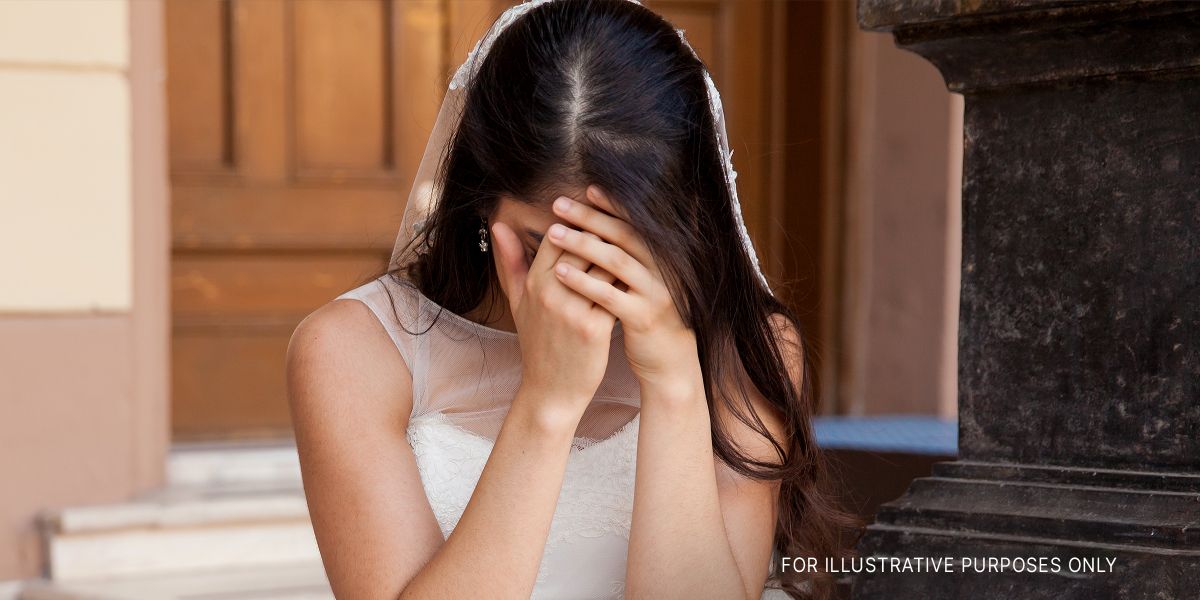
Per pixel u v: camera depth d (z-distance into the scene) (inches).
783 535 63.3
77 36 128.8
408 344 58.0
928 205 163.8
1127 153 41.9
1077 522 42.3
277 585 121.0
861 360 168.7
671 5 169.6
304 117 156.1
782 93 172.9
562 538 60.8
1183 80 40.9
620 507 61.5
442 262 58.2
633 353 51.8
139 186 132.6
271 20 154.2
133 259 132.1
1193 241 41.0
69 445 128.6
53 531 124.4
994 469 45.1
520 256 50.7
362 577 52.2
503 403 60.2
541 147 48.4
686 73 49.8
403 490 53.7
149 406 133.8
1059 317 43.6
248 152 154.1
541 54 49.4
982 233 45.1
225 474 140.1
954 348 163.5
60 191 128.6
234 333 154.9
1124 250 42.2
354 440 54.5
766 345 57.9
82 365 129.3
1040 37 42.0
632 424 62.6
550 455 49.9
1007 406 45.0
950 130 161.8
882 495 79.4
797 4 172.1
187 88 151.7
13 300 126.6
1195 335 41.2
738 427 58.9
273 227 155.3
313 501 54.7
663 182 47.8
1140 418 42.3
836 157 169.5
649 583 51.9
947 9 42.4
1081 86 42.6
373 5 157.6
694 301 50.3
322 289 158.1
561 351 49.6
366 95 158.2
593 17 49.9
